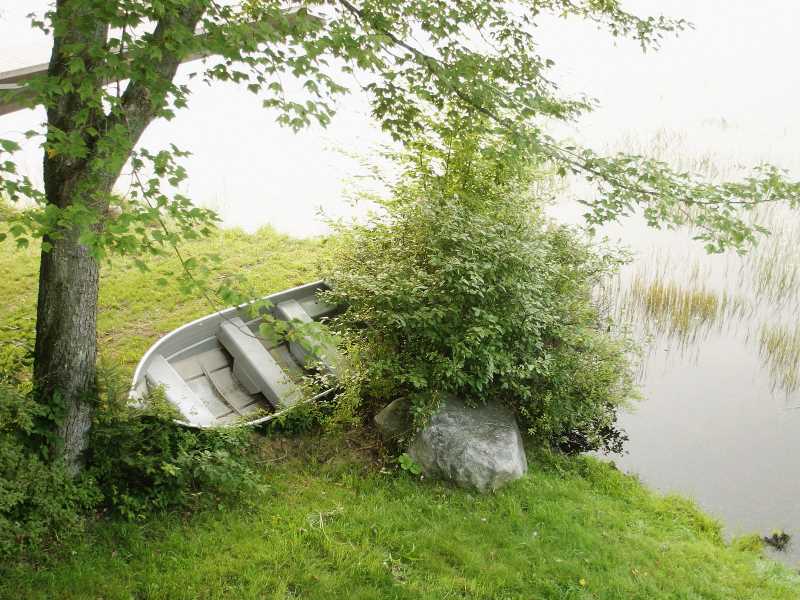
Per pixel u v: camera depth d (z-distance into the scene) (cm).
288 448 638
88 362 487
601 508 649
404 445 648
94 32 404
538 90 575
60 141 339
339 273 744
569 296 830
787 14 3788
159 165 345
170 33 347
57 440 472
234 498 546
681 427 854
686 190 557
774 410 894
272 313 772
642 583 538
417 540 536
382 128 590
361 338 677
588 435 801
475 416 666
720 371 984
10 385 452
